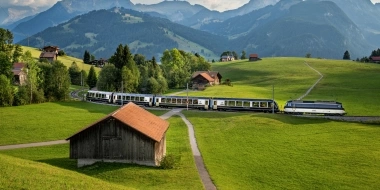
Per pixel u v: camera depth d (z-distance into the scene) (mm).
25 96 112625
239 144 63969
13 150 61312
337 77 176625
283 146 62281
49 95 122812
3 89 106562
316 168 50375
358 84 154250
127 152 49281
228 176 46500
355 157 55094
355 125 77750
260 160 54219
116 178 43688
